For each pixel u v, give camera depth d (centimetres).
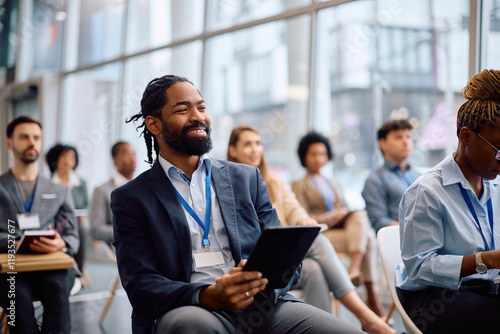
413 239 162
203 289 151
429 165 539
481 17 338
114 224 170
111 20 691
